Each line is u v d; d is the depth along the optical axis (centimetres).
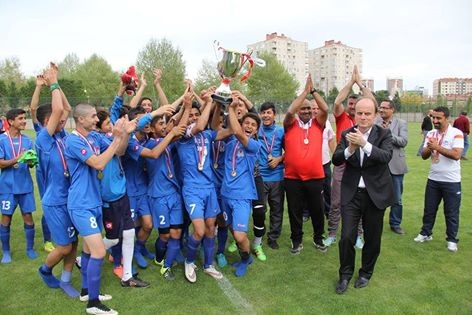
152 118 429
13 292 406
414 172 1127
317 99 488
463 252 512
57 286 417
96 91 4912
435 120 518
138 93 602
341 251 408
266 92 5325
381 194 396
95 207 364
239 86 3809
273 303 381
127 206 412
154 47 4628
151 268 467
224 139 455
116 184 396
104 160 346
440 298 389
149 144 441
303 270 461
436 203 539
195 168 426
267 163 527
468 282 425
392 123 577
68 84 4041
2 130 602
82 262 387
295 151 496
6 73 5081
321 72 10412
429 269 459
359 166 402
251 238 580
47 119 402
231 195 439
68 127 2719
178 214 434
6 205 485
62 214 374
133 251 459
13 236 588
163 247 458
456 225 516
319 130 506
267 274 450
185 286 419
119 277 442
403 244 543
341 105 544
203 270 462
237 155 439
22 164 494
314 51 10506
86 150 348
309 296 395
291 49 9781
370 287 414
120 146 387
